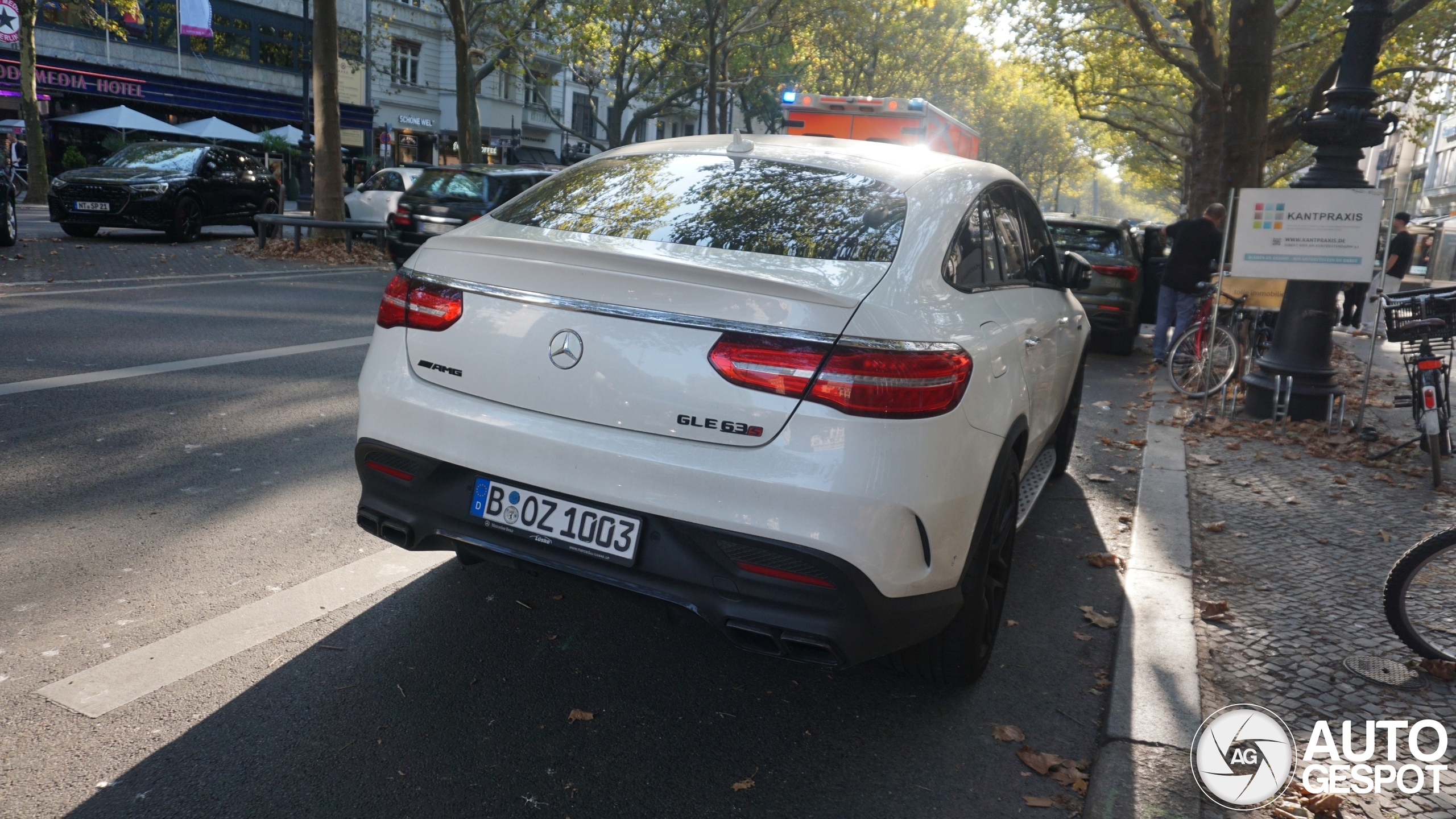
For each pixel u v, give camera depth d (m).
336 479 5.03
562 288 2.77
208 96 36.50
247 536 4.20
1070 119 79.38
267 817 2.42
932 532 2.68
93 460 5.02
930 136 15.59
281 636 3.35
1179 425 7.77
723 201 3.20
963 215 3.34
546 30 30.70
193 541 4.10
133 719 2.79
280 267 15.09
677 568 2.64
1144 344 13.54
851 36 40.69
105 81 33.16
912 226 3.06
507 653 3.35
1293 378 7.92
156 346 8.00
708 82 35.56
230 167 18.95
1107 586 4.35
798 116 15.87
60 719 2.76
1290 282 8.00
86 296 10.42
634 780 2.69
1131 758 2.90
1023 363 3.48
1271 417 7.95
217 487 4.78
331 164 17.95
